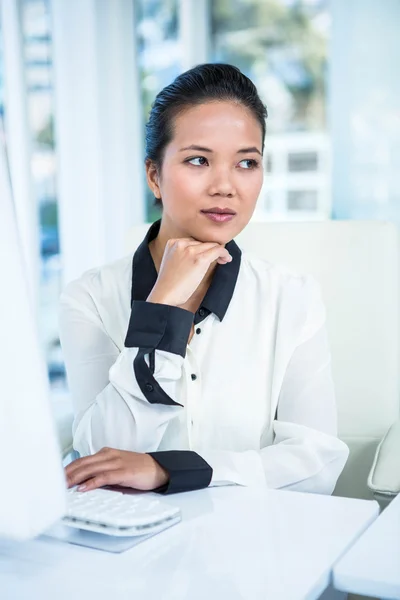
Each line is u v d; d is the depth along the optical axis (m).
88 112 2.90
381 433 1.43
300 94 2.84
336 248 1.45
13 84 2.77
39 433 0.61
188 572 0.68
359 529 0.78
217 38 2.92
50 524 0.62
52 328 3.01
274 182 2.90
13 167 2.78
